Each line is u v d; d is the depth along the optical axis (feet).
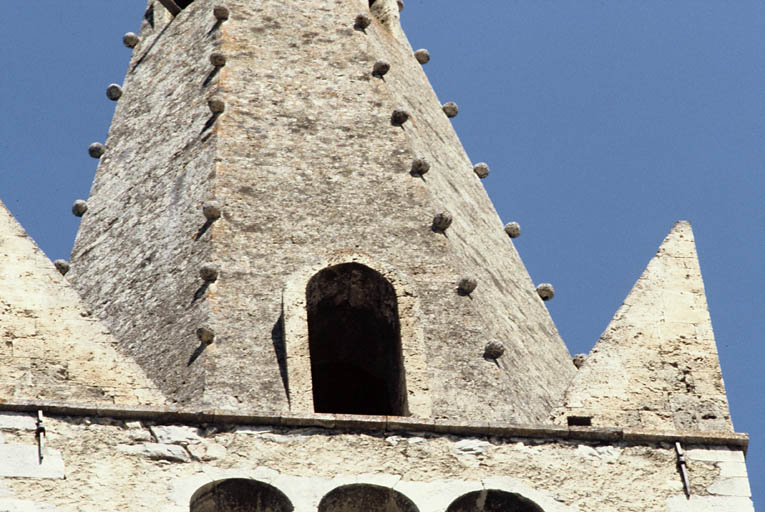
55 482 149.38
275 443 154.51
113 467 151.02
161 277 175.42
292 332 163.63
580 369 165.58
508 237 198.39
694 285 172.65
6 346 158.10
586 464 157.79
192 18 209.77
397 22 215.31
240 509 152.56
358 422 156.25
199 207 179.11
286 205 177.99
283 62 195.42
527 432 158.51
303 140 185.78
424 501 153.28
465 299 171.73
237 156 183.11
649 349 167.43
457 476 155.22
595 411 162.81
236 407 158.40
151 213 184.75
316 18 201.87
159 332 169.17
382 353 172.86
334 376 177.78
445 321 169.27
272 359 163.02
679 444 159.94
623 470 157.99
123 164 195.31
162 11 216.13
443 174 192.24
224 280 169.78
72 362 157.99
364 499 154.10
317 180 181.27
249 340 164.35
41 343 158.61
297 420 155.63
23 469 149.59
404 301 168.14
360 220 177.47
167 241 179.11
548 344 184.85
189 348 164.45
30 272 162.61
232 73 193.77
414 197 180.75
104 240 187.11
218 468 152.46
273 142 185.06
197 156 185.57
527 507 155.43
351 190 180.55
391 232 176.76
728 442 160.56
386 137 187.52
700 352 167.73
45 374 156.97
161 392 160.25
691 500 156.97
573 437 159.12
